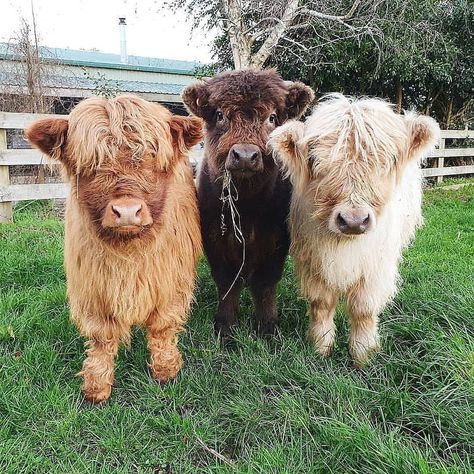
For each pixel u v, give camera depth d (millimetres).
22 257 3168
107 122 1511
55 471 1520
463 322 2195
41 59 6809
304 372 1960
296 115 2383
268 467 1502
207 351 2191
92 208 1523
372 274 2021
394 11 6719
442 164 8000
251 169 2055
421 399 1742
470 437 1538
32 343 2209
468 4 8086
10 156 4547
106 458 1611
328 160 1668
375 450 1478
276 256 2396
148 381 1982
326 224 1765
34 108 6445
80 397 1895
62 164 1638
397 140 1707
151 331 1977
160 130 1573
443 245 3680
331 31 6609
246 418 1744
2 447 1595
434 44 7492
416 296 2525
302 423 1684
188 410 1853
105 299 1802
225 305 2451
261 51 5719
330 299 2150
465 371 1777
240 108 2150
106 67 10281
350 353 2158
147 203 1538
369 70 7711
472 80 8633
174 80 11539
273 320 2482
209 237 2377
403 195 2312
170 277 1896
